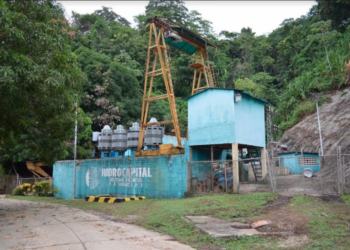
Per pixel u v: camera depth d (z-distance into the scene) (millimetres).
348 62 33906
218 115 14992
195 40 18469
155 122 16875
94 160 19469
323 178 15625
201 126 15664
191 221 9016
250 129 15750
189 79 46750
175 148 15359
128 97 35000
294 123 33562
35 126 13102
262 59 57156
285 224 8227
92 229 8969
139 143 17047
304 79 37969
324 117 30000
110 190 18000
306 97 36625
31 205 16453
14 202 18656
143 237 7883
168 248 6789
